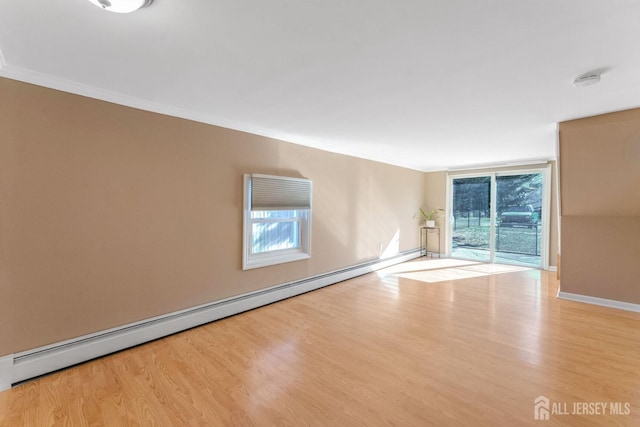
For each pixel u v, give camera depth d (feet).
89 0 4.17
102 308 7.71
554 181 17.67
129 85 7.32
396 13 4.54
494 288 14.11
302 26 4.90
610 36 5.13
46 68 6.40
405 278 16.17
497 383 6.50
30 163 6.64
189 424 5.33
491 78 6.88
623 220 10.91
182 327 9.27
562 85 7.25
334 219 15.03
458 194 22.08
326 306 11.64
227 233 10.48
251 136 11.12
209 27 4.91
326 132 11.77
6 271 6.39
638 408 5.67
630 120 9.04
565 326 9.54
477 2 4.28
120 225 7.99
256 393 6.19
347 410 5.68
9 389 6.33
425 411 5.64
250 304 11.23
